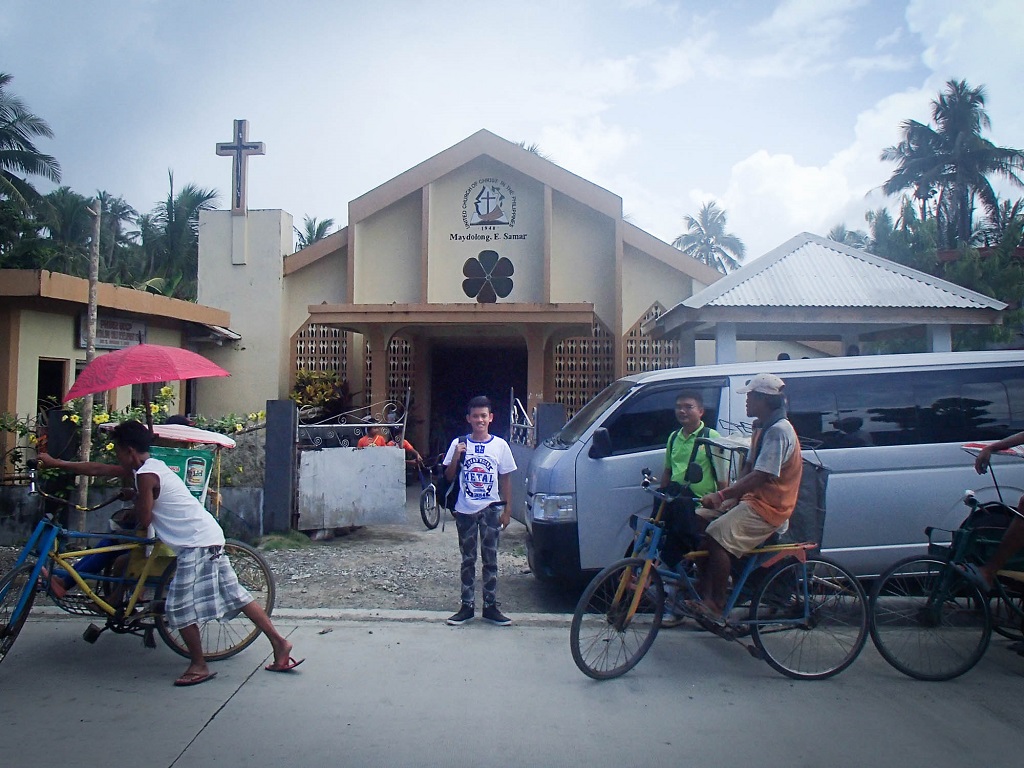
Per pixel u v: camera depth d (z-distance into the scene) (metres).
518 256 16.08
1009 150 36.69
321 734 4.23
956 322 10.60
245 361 15.91
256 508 9.23
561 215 16.12
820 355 15.28
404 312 13.54
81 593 5.17
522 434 11.72
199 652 4.96
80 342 12.04
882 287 10.91
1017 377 6.71
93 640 5.29
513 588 7.54
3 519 8.97
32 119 33.09
